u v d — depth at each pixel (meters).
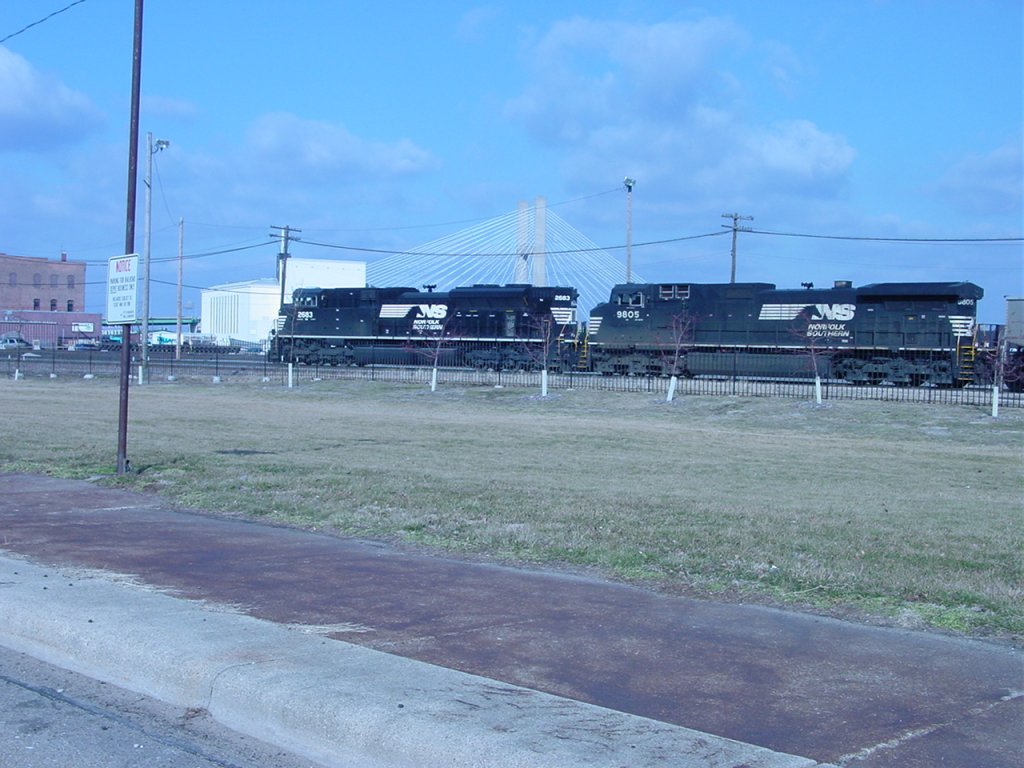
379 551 10.90
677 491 16.88
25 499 14.59
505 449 24.70
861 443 28.34
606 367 51.62
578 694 6.39
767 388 40.94
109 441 22.88
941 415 32.97
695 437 29.11
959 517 13.98
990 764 5.37
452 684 6.45
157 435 25.47
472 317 56.44
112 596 8.63
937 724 5.91
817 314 46.00
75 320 110.88
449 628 7.84
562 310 55.06
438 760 5.50
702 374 48.59
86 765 5.63
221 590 9.05
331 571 9.87
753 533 11.38
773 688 6.50
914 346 43.59
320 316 62.31
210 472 17.20
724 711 6.10
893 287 44.56
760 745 5.59
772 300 47.44
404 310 59.06
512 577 9.59
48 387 49.25
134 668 7.08
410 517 12.59
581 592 8.98
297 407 39.03
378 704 6.03
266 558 10.51
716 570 9.52
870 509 14.79
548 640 7.52
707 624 7.94
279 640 7.37
